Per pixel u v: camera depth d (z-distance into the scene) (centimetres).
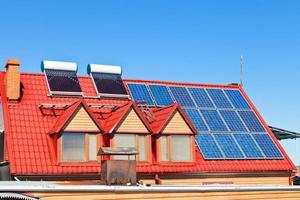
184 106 3325
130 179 2294
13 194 1856
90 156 2759
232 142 3197
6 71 3048
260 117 3509
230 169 3033
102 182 2317
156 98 3316
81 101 2764
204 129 3203
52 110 2983
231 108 3481
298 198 2397
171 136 2955
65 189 1939
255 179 3131
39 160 2678
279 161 3216
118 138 2825
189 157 2981
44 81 3206
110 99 3203
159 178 2884
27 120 2873
